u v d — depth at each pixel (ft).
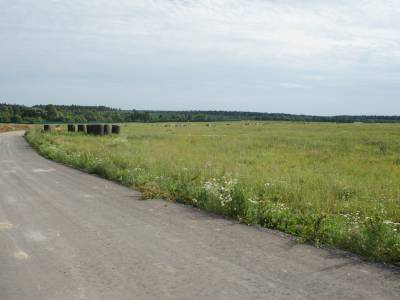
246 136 129.90
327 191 33.40
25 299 14.42
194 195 31.71
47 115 497.87
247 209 26.12
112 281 15.90
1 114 453.99
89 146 79.56
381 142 97.76
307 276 16.25
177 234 22.24
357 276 16.25
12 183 40.45
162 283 15.65
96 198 32.65
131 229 23.27
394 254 18.06
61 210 28.25
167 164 48.39
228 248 19.77
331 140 107.04
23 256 18.90
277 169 48.08
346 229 21.80
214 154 67.56
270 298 14.29
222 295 14.56
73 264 17.79
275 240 21.13
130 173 42.39
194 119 574.56
